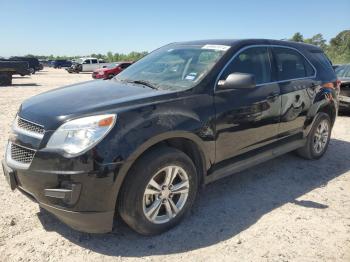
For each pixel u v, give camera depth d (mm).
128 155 3084
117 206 3279
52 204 3107
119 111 3191
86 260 3125
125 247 3318
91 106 3258
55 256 3164
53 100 3600
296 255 3252
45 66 65312
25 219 3748
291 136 5141
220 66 4070
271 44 4926
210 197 4422
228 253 3262
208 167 3896
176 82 3996
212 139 3811
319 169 5520
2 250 3215
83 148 2992
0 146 6254
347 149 6672
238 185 4824
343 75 10203
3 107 11070
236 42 4461
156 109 3389
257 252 3283
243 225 3756
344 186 4883
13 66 21141
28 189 3232
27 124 3336
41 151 3070
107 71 27969
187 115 3559
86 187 3004
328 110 5988
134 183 3207
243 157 4336
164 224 3512
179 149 3768
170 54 4707
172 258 3178
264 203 4293
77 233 3520
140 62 4973
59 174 3002
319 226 3760
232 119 4008
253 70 4473
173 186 3549
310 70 5527
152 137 3230
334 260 3189
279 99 4680
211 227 3697
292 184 4906
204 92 3814
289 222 3836
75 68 41406
